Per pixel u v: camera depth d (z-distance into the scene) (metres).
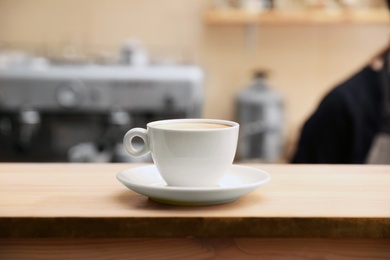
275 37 2.65
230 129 0.66
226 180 0.73
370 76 1.51
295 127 2.70
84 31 2.63
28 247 0.63
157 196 0.63
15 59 2.18
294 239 0.64
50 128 2.03
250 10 2.41
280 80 2.68
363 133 1.48
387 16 2.40
